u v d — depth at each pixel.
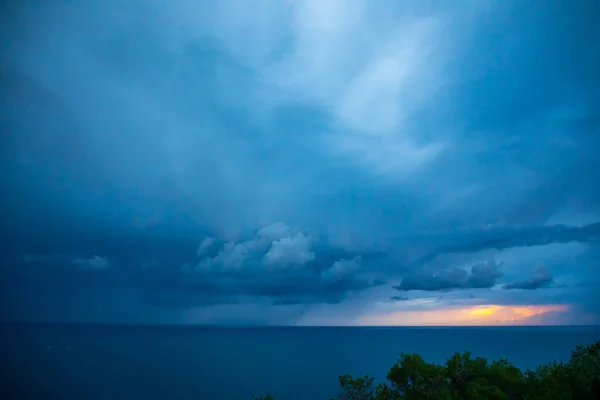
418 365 15.42
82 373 126.69
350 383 15.97
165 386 106.06
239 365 145.38
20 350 185.00
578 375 13.20
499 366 15.16
